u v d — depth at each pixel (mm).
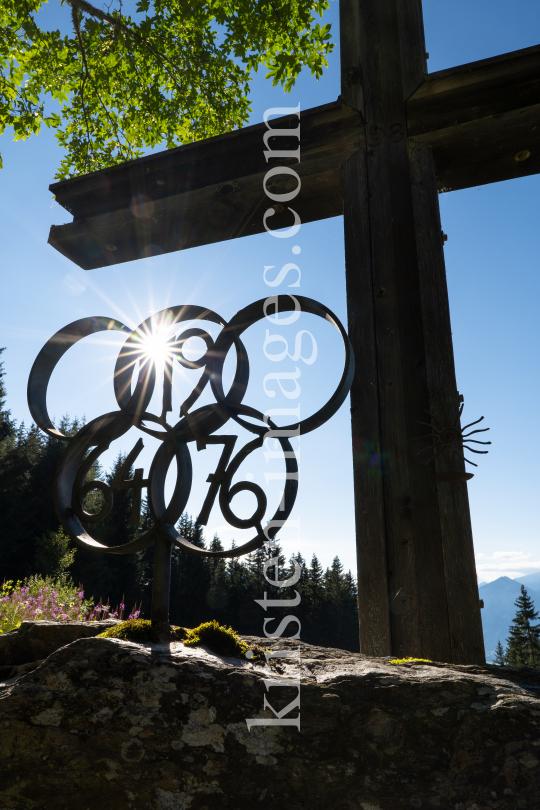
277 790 1046
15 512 21484
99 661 1267
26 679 1242
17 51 5934
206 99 6348
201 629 1488
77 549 19953
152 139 6656
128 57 6148
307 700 1183
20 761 1106
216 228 3516
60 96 6293
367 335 2641
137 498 1682
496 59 2795
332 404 1552
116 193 3588
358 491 2426
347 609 32281
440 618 2135
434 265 2621
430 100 2896
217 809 1023
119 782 1067
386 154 2895
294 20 5328
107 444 1830
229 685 1213
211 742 1114
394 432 2459
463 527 2201
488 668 1439
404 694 1191
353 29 3188
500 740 1049
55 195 3707
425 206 2723
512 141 2807
